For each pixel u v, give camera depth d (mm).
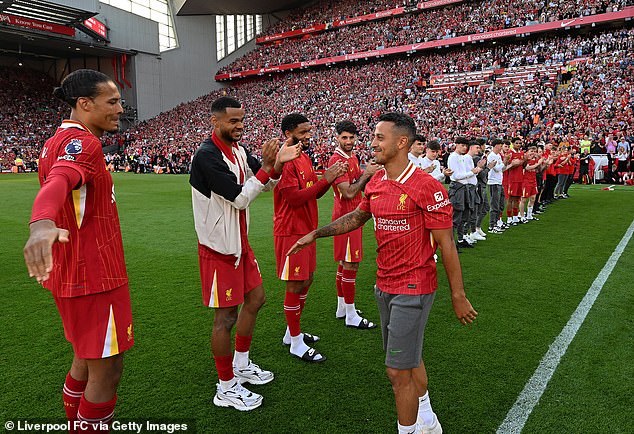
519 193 9305
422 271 2354
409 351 2348
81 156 1867
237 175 3021
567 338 3766
